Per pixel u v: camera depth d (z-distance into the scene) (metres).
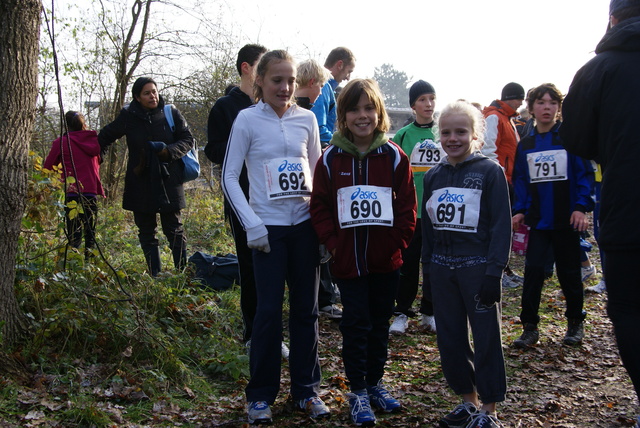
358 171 3.65
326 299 5.89
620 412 3.88
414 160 5.55
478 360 3.44
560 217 5.11
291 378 3.77
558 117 5.27
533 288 5.18
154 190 6.11
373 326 3.79
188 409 3.80
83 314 4.32
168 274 5.41
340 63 6.43
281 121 3.79
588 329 5.74
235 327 5.30
